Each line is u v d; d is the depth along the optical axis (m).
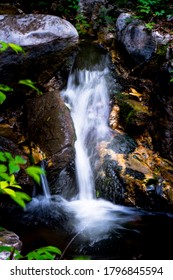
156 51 5.60
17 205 4.20
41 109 4.75
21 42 4.10
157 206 4.46
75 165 4.86
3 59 4.12
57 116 4.51
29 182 4.03
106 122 5.55
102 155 4.97
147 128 5.38
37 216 4.16
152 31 5.74
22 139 4.61
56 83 5.54
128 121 5.38
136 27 5.98
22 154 4.23
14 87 4.82
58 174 4.47
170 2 6.45
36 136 4.53
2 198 4.11
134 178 4.62
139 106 5.45
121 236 3.88
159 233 4.00
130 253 3.56
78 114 5.55
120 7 7.23
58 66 5.18
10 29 4.09
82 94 5.80
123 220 4.24
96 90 5.88
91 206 4.55
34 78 5.02
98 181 4.76
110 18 7.03
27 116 4.83
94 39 6.99
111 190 4.63
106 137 5.27
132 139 5.32
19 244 2.93
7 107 5.09
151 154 5.17
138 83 5.82
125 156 4.98
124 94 5.75
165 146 5.20
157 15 6.08
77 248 3.58
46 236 3.77
